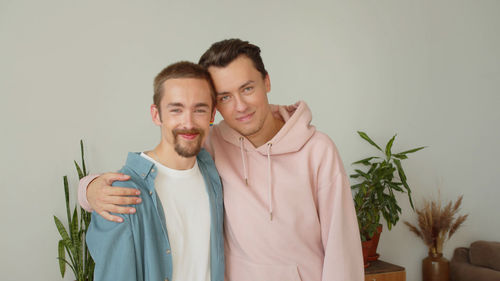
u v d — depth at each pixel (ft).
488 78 13.28
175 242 3.62
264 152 4.25
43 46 8.41
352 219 4.21
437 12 12.55
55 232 8.41
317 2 10.96
